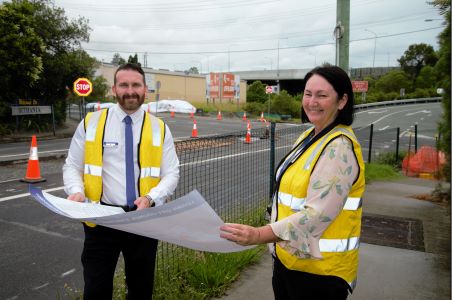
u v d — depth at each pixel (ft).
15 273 14.08
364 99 172.86
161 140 8.92
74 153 8.80
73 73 69.10
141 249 8.67
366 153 50.67
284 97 135.54
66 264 14.90
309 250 5.92
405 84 224.94
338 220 6.29
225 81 160.76
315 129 6.93
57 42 67.77
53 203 7.25
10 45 55.01
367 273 13.12
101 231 8.32
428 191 26.25
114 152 8.55
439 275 12.98
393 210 21.25
